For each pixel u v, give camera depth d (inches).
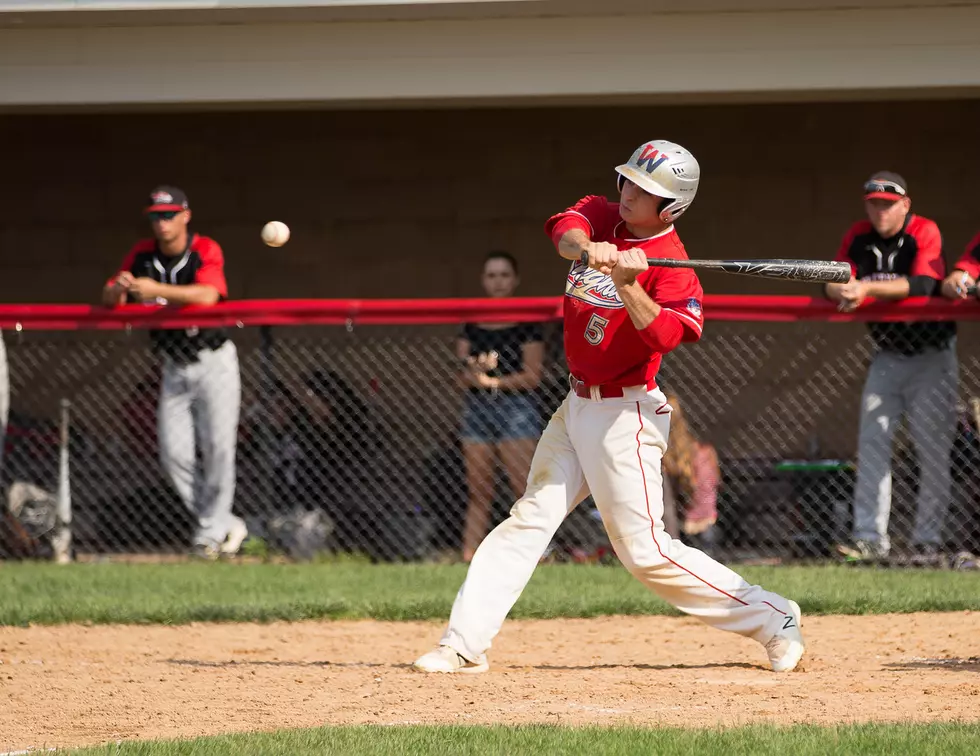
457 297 1724.9
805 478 1193.4
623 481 706.8
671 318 660.7
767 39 1301.7
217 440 1189.1
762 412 1494.8
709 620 734.5
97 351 1497.3
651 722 590.2
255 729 588.4
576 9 1295.5
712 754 508.1
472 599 729.6
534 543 732.0
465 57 1331.2
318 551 1194.0
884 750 512.7
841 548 1136.2
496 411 1134.4
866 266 1130.7
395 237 1731.1
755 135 1683.1
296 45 1347.2
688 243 1695.4
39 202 1761.8
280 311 1144.8
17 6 1312.7
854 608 938.7
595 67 1318.9
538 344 1128.8
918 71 1289.4
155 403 1252.5
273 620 946.7
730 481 1210.6
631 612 968.9
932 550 1112.8
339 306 1133.7
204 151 1744.6
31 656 813.2
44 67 1368.1
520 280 1718.8
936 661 763.4
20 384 1485.0
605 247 646.5
